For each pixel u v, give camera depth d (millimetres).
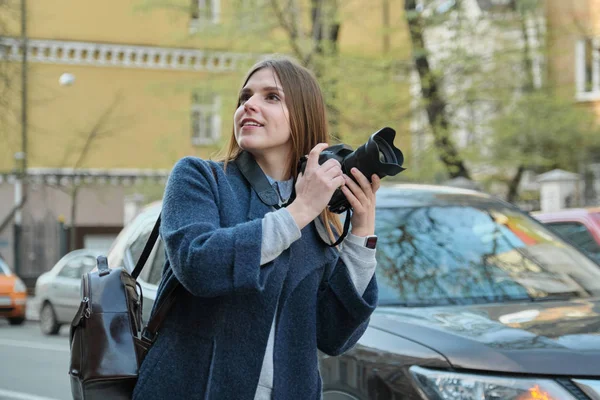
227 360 2570
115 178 31562
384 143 2734
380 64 18812
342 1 20016
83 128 31453
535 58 21891
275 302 2596
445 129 19391
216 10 23203
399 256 4754
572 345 3670
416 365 3723
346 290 2818
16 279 20297
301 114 2848
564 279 4840
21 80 30484
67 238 30516
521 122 21203
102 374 2639
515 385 3525
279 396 2617
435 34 20297
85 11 31734
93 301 2730
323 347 2910
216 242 2467
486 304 4426
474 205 5359
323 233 2752
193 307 2613
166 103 32312
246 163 2783
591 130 24703
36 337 16891
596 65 28422
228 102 20312
